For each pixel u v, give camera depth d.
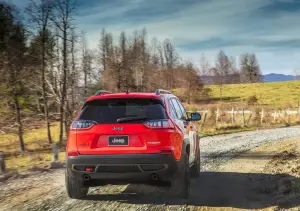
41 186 7.29
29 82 24.50
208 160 10.89
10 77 23.48
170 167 5.21
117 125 5.23
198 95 81.00
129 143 5.20
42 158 14.09
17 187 7.20
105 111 5.42
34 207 5.60
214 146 14.92
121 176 5.23
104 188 6.75
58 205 5.67
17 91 23.61
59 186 7.27
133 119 5.23
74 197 5.92
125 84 47.88
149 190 6.55
